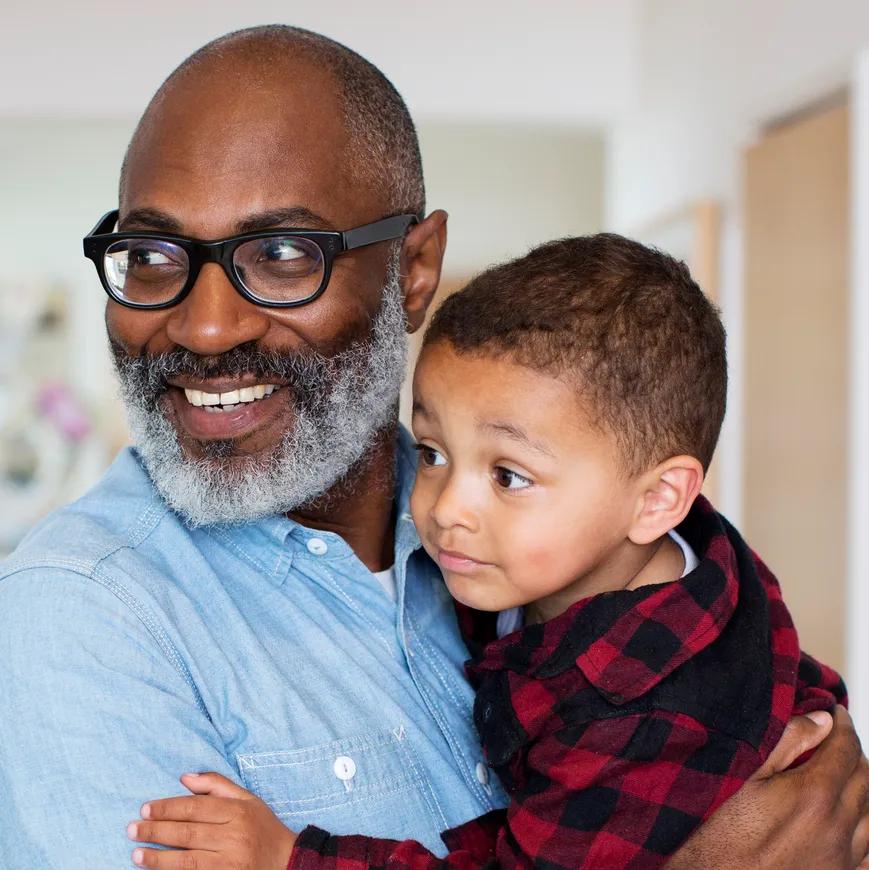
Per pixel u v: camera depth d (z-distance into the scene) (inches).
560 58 180.1
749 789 43.5
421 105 178.5
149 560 44.4
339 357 48.5
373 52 176.4
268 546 48.1
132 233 46.3
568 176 282.0
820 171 115.1
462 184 281.9
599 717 42.8
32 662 39.7
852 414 106.2
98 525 44.6
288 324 47.1
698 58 152.8
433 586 53.1
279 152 46.9
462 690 50.6
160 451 46.7
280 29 50.3
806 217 117.6
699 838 43.1
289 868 39.4
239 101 46.9
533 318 44.1
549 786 43.0
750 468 130.2
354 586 49.4
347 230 49.0
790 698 44.9
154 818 38.6
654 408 45.2
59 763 38.8
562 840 41.8
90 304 265.1
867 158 106.2
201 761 40.6
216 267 45.6
